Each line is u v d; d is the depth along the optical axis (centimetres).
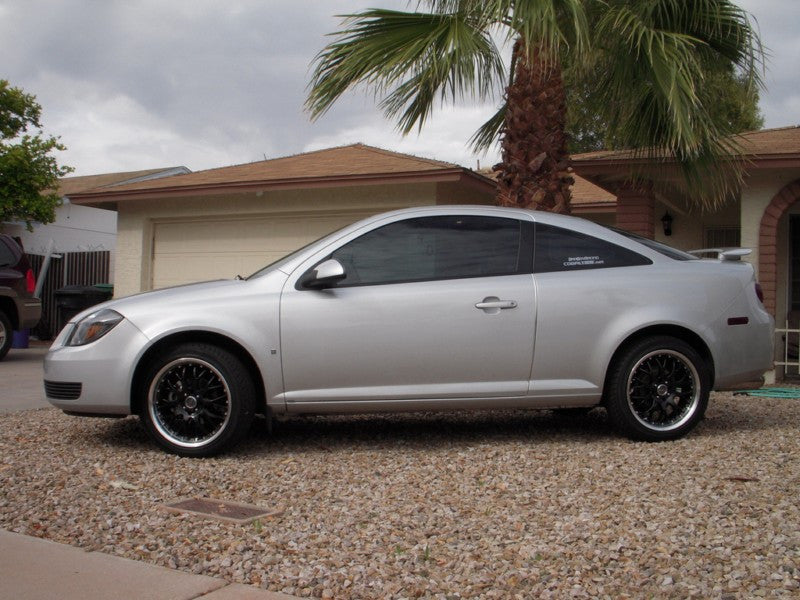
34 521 436
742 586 338
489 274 609
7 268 1296
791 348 1250
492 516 438
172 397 583
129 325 583
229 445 578
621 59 876
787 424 700
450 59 801
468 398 601
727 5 870
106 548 395
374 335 589
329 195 1209
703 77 848
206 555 384
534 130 833
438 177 1109
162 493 489
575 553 379
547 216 632
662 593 334
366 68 807
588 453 579
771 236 1048
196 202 1295
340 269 576
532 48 820
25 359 1338
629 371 609
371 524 427
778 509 438
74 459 575
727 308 628
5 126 1861
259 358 581
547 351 603
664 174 1058
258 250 1271
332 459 572
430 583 347
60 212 2639
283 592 343
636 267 625
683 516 430
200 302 589
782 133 1202
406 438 644
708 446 598
